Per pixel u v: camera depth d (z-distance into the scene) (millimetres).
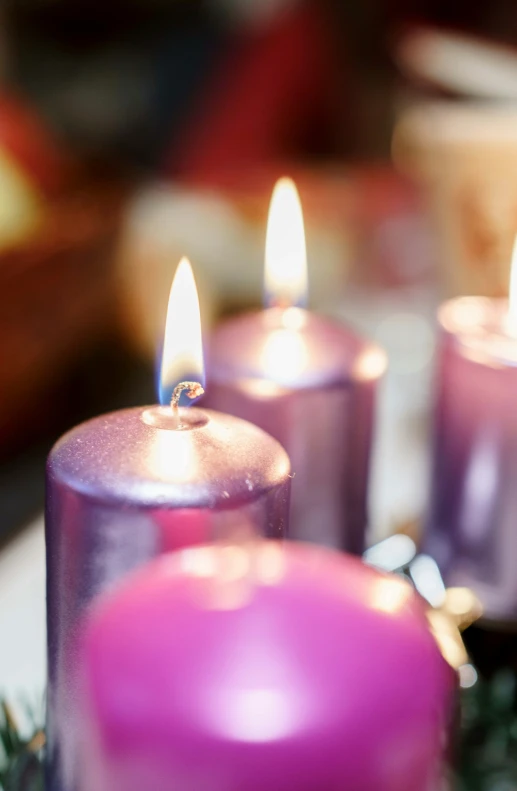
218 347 527
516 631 548
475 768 476
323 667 339
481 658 538
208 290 1132
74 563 406
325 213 1303
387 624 349
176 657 339
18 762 456
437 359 597
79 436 419
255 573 358
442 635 488
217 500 396
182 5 1447
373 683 338
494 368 543
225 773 330
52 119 1368
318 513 523
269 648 340
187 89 1473
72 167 1017
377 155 1555
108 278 965
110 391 1030
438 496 583
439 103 817
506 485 549
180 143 1471
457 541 571
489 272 739
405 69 885
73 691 414
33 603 625
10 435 851
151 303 1096
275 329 542
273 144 1518
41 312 832
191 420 427
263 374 506
